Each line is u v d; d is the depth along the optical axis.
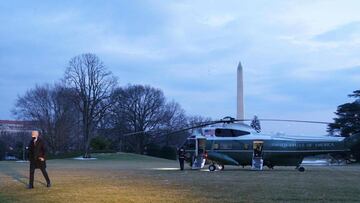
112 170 32.50
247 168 37.19
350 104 83.44
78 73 85.19
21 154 98.00
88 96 84.94
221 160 33.22
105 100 89.12
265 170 33.03
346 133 83.25
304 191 15.78
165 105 114.50
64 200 13.27
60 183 18.95
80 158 80.56
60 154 86.06
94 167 40.44
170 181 20.19
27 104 94.38
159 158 92.06
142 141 108.31
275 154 33.03
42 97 92.75
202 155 33.44
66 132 91.31
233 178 22.53
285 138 33.22
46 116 91.94
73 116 93.38
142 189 16.33
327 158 77.00
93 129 90.00
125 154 89.12
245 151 33.09
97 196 14.19
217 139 33.47
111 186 17.50
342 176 25.28
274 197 13.98
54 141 90.69
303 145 32.84
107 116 101.31
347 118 83.06
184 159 33.75
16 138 111.81
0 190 16.00
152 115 109.38
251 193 15.10
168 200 13.31
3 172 27.64
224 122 34.12
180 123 117.19
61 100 90.88
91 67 85.56
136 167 41.12
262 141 33.09
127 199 13.51
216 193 15.09
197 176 24.28
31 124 93.44
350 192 15.52
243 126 33.94
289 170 33.88
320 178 23.12
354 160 69.75
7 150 104.75
